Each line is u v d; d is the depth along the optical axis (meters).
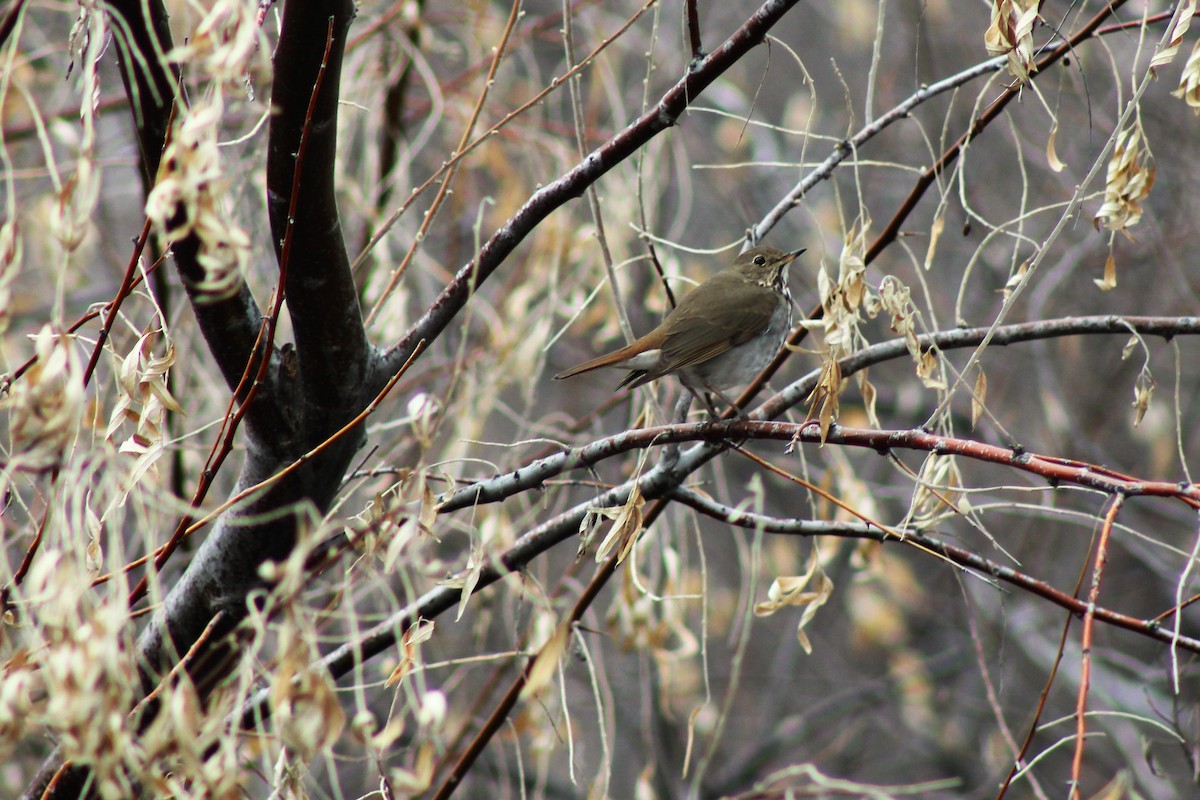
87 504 5.93
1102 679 14.57
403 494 5.97
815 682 20.06
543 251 11.67
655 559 9.85
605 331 11.66
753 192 18.22
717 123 18.55
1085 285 16.77
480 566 6.54
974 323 16.72
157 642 7.05
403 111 12.98
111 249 12.90
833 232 16.11
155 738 4.94
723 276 10.80
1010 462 6.55
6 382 5.61
